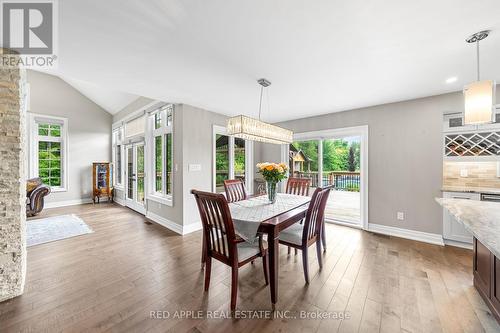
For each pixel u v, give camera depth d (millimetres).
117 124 6480
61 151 6070
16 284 1910
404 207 3443
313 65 2275
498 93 2805
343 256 2771
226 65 2283
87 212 5215
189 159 3818
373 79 2633
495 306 1663
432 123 3211
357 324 1618
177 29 1677
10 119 1841
